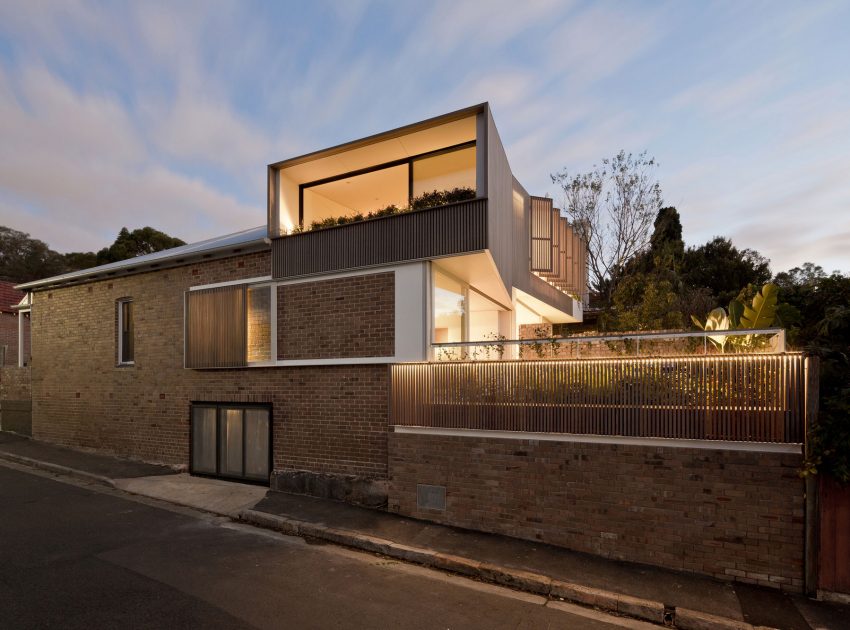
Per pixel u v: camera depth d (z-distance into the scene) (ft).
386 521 23.86
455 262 27.37
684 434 18.66
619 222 71.61
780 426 17.37
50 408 44.06
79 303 42.65
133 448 38.27
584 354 23.12
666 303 41.68
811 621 15.21
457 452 23.27
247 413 32.65
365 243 28.19
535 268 41.52
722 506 18.07
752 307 24.68
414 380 24.59
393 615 15.43
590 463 20.26
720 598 16.56
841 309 23.77
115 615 14.73
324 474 28.50
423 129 27.68
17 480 32.83
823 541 16.71
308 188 34.58
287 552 20.90
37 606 15.24
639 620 15.85
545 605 16.61
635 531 19.33
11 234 132.87
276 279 31.27
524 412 21.70
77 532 22.72
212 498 28.76
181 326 36.17
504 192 31.65
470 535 21.99
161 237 119.44
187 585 17.12
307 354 30.04
